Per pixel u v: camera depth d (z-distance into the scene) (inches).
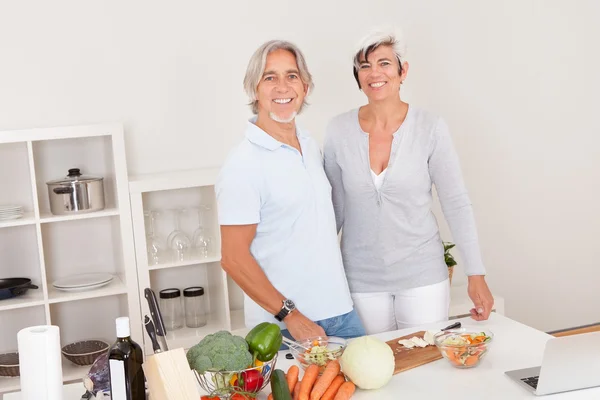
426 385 78.0
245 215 93.4
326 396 75.0
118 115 147.5
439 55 162.9
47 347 67.5
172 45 148.7
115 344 70.8
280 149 95.2
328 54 156.9
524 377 77.8
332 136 107.3
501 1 165.6
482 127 167.3
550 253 175.8
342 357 77.9
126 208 137.2
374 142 104.7
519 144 170.4
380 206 104.3
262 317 99.0
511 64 167.8
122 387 70.1
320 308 97.0
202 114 151.9
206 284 155.1
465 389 76.4
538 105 170.9
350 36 157.8
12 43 140.9
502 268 172.7
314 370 77.0
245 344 74.4
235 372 72.7
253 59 95.0
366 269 107.3
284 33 154.3
